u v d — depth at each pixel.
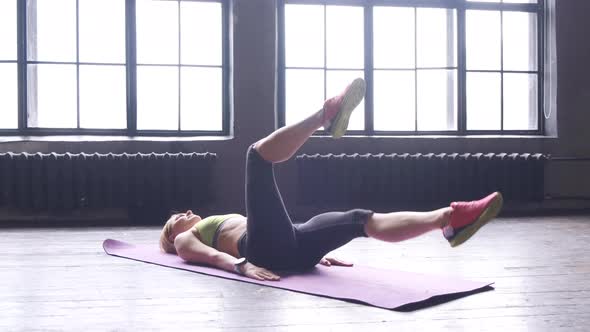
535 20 6.33
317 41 6.09
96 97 5.77
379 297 2.45
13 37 5.65
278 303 2.41
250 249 2.90
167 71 5.87
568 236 4.47
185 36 5.88
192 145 5.68
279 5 6.04
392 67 6.16
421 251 3.79
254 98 5.76
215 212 5.71
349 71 6.13
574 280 2.88
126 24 5.77
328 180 5.69
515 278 2.93
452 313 2.27
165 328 2.07
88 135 5.74
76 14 5.71
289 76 6.06
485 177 5.84
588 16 6.22
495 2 6.25
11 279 2.91
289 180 5.77
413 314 2.25
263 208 2.80
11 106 5.67
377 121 6.16
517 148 6.12
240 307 2.36
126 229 4.99
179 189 5.46
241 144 5.74
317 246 2.86
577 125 6.21
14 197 5.25
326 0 6.09
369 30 6.12
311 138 5.83
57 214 5.45
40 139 5.52
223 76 5.93
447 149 6.02
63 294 2.59
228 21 5.92
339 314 2.25
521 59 6.32
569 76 6.21
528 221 5.45
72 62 5.71
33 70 5.68
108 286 2.75
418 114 6.18
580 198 6.18
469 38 6.22
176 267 3.18
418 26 6.17
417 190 5.77
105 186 5.35
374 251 3.79
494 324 2.12
